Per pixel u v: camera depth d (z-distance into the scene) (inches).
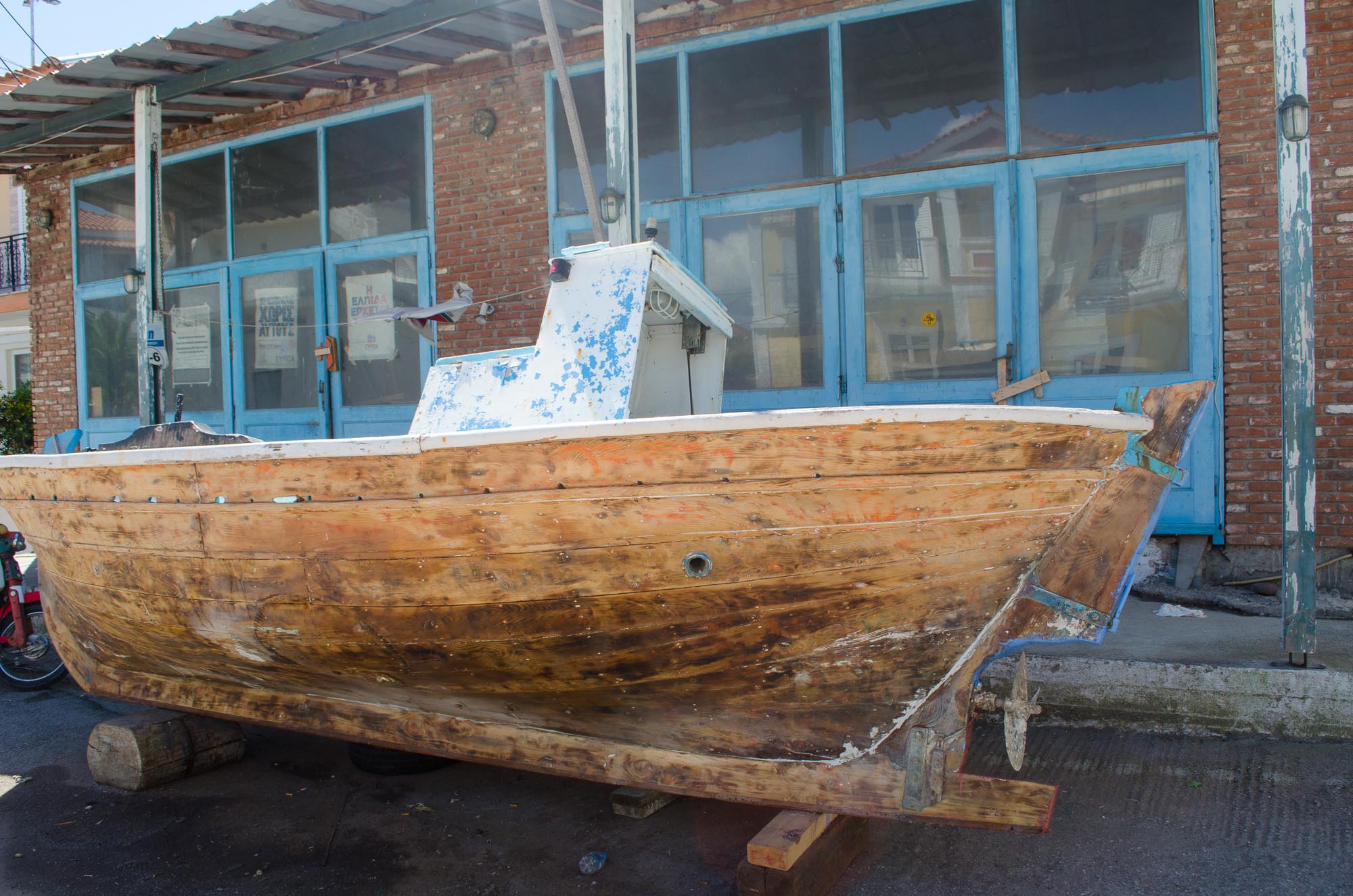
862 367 228.2
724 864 116.3
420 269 281.6
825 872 104.8
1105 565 100.3
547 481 98.3
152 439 157.1
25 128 286.4
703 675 104.3
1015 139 213.8
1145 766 136.4
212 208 321.4
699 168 245.8
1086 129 210.8
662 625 102.0
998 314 215.8
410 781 147.9
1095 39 209.3
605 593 101.3
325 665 123.4
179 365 328.2
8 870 121.3
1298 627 145.6
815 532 94.0
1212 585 201.0
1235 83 198.1
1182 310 204.1
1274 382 196.2
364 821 133.5
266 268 307.4
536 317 265.0
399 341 287.4
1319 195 192.7
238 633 126.0
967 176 217.3
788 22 232.5
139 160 256.4
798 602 97.7
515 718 119.9
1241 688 144.7
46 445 217.9
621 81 185.2
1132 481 98.7
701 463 93.4
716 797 107.4
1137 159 204.5
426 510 104.3
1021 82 214.8
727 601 98.9
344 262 294.2
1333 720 140.5
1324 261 192.7
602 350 122.6
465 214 273.6
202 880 117.4
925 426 88.9
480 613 107.3
